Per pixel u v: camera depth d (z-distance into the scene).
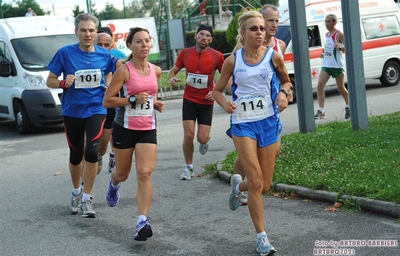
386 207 7.63
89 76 8.74
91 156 8.63
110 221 8.57
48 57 18.95
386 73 23.30
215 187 10.14
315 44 21.61
